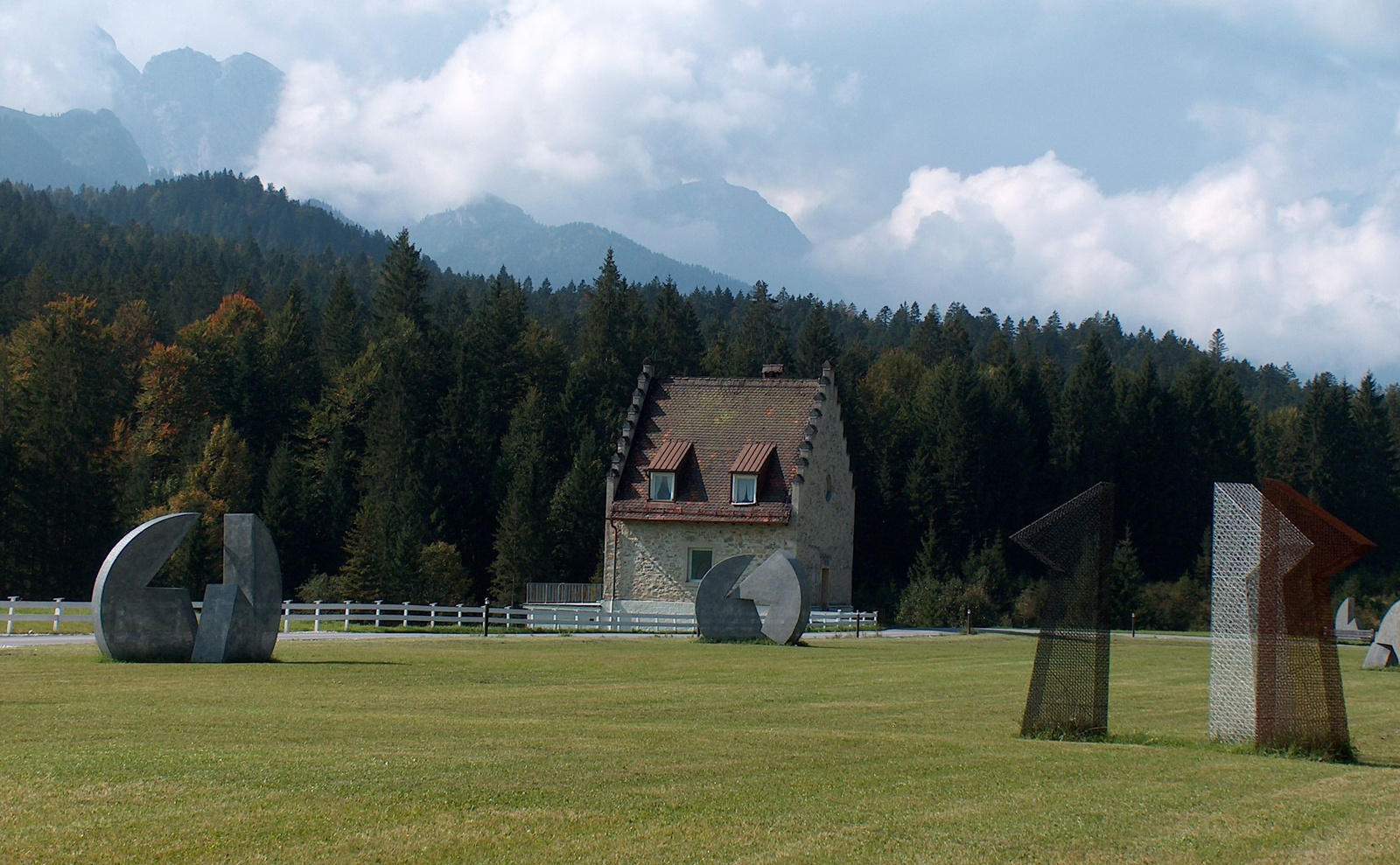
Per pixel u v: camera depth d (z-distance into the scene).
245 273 184.50
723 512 52.22
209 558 69.19
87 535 73.19
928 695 21.94
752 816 10.73
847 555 60.28
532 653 29.64
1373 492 101.81
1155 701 23.08
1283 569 16.72
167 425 90.62
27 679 20.81
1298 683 16.41
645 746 14.27
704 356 121.19
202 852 9.16
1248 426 99.62
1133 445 93.56
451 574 71.06
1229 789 12.80
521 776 12.09
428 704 18.22
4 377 82.31
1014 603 72.31
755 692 21.56
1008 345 149.12
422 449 84.88
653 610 52.91
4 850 9.12
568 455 91.38
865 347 146.25
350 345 105.62
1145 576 89.75
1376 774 14.41
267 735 14.41
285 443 87.00
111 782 11.29
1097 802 11.82
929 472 90.00
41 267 120.25
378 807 10.57
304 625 44.53
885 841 10.05
